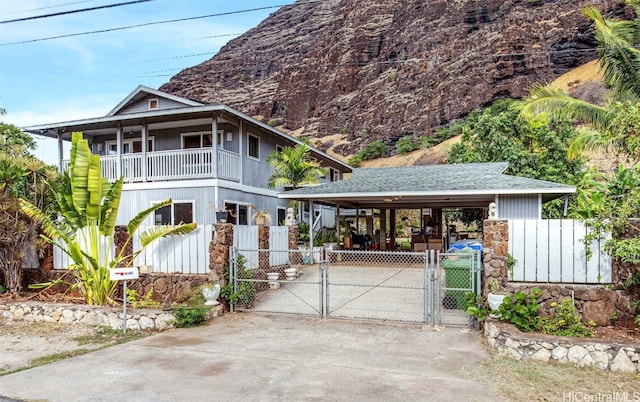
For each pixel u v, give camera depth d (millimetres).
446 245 19500
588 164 25266
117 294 9531
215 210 13797
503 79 50719
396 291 10352
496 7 59125
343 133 68875
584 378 5012
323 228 21172
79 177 8750
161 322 7594
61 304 8531
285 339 6793
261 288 10336
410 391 4613
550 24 50188
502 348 5992
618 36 13586
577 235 7297
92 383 4918
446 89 56438
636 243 6293
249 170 17281
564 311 6812
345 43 80250
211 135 16922
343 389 4676
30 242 10242
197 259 9453
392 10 79438
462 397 4449
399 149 54500
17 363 5750
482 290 7727
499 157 20766
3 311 8688
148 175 15578
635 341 5945
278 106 87375
